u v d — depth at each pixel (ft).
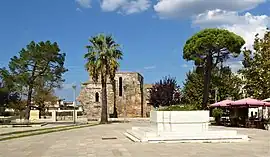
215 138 70.79
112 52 179.11
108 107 258.98
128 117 258.98
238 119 137.08
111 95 260.01
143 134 74.18
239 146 62.95
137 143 68.90
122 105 261.03
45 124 177.06
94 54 178.50
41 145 69.21
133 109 261.24
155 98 253.85
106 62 179.93
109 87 260.62
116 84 262.67
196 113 74.28
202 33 174.60
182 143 68.18
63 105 342.85
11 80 217.56
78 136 91.40
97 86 254.88
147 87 281.74
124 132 104.06
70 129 126.00
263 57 151.64
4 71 217.97
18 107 247.09
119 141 74.49
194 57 177.78
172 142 69.56
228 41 170.71
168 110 75.56
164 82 255.91
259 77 151.33
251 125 127.65
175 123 74.02
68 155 52.65
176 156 49.93
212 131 73.05
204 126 74.59
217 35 171.12
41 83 224.33
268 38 152.66
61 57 226.58
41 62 221.46
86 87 256.32
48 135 97.55
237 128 121.39
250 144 66.59
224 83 198.59
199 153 53.11
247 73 157.48
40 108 249.14
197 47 173.47
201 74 190.90
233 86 199.31
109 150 57.93
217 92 197.47
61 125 163.94
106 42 180.45
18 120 211.41
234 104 131.75
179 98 251.19
